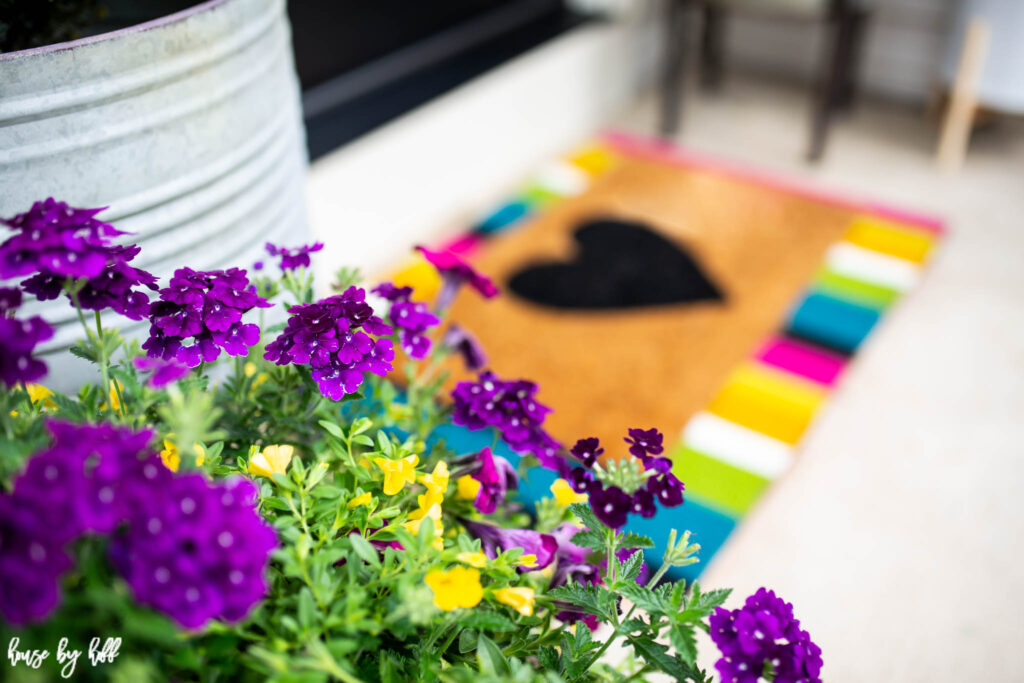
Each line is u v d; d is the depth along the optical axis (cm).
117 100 76
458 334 103
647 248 230
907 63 305
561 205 250
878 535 152
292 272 88
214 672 55
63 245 58
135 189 80
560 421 172
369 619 61
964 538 152
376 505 69
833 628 136
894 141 288
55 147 74
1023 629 136
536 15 286
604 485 73
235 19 83
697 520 153
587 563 78
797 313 207
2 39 92
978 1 245
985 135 292
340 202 208
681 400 179
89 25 97
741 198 254
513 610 73
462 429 166
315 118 216
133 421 67
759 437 171
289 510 69
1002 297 214
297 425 81
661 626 66
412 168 228
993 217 247
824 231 238
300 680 51
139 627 46
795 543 150
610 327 200
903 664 130
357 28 223
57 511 45
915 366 192
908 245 233
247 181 92
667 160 275
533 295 210
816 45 319
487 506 77
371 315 74
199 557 47
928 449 170
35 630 48
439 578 61
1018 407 181
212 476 69
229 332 71
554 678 60
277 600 59
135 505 48
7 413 60
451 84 239
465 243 233
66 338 83
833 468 166
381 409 96
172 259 87
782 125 298
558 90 276
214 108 84
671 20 315
